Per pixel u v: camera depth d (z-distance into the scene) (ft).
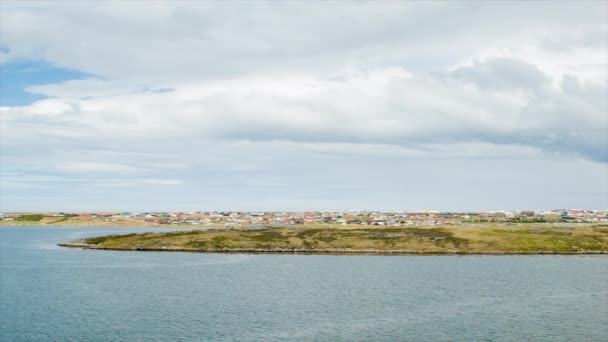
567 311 298.97
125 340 236.43
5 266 511.81
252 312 296.30
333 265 517.96
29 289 372.79
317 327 261.85
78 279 421.59
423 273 458.91
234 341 235.20
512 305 317.22
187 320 275.80
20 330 254.06
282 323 269.85
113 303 321.32
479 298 340.59
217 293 358.84
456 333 249.55
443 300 333.62
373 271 470.80
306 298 340.59
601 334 247.29
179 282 407.85
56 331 252.21
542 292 361.71
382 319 279.28
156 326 262.26
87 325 264.31
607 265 511.40
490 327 261.24
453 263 530.68
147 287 383.45
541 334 247.29
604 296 346.95
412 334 248.11
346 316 286.66
